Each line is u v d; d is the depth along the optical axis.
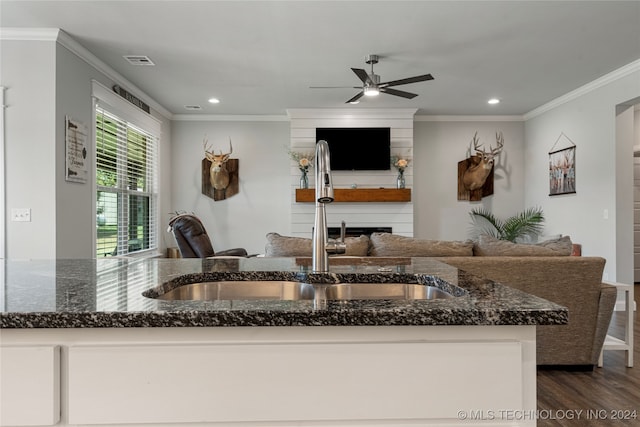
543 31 3.32
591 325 2.59
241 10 2.97
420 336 0.76
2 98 3.23
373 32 3.33
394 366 0.75
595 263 2.54
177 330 0.75
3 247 3.23
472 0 2.85
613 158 4.37
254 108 5.78
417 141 6.28
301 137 5.81
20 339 0.74
